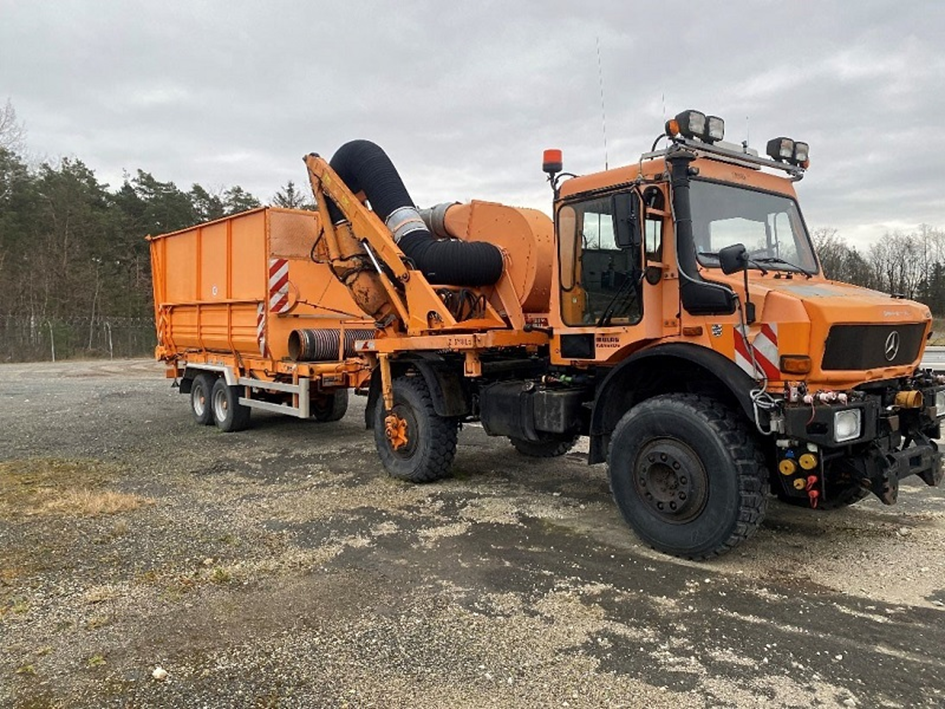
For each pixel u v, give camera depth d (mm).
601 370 5520
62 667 3354
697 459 4504
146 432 10039
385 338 7152
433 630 3689
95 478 7148
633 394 5359
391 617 3848
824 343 4098
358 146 7492
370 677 3227
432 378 6621
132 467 7684
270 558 4777
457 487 6660
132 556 4836
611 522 5504
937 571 4387
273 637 3627
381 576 4449
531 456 7945
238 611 3945
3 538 5234
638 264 4898
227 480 7059
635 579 4348
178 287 11453
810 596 4059
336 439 9359
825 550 4785
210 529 5426
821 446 4230
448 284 6652
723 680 3166
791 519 5445
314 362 8953
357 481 6961
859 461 4418
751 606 3938
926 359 17266
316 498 6324
